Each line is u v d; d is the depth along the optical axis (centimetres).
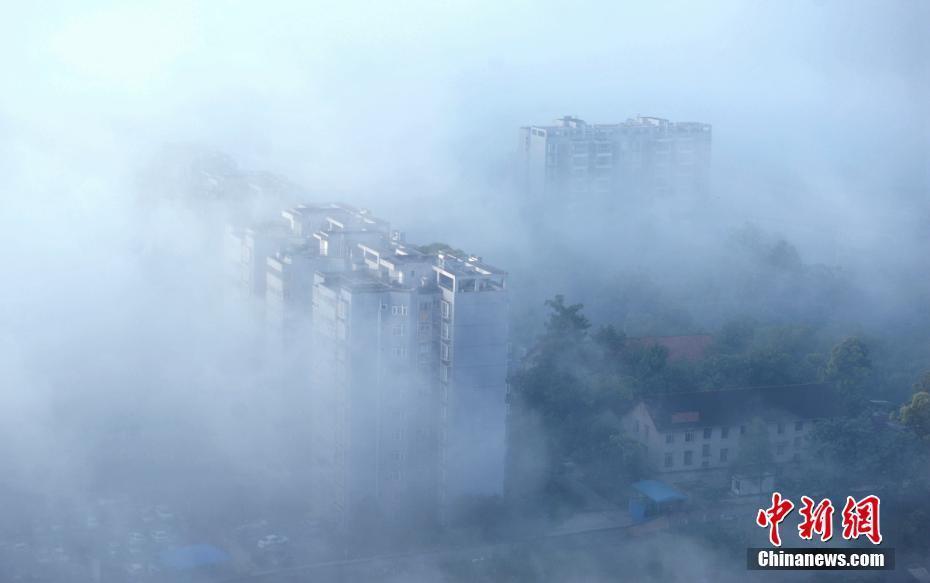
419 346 7100
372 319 6944
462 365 7012
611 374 8825
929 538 7462
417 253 7588
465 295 6912
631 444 7981
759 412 8438
